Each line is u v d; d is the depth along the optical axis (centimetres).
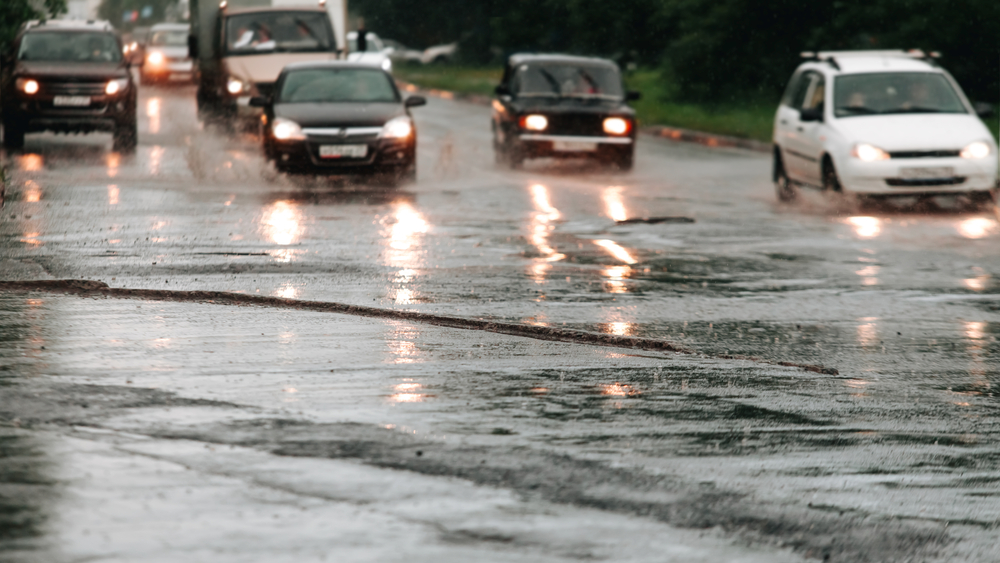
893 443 1484
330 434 1442
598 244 3259
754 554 1098
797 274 2827
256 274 2684
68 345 1917
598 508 1207
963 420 1608
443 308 2348
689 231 3541
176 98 10125
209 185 4519
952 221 3809
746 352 2033
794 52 8644
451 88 11412
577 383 1748
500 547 1091
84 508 1160
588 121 5353
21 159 5303
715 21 8719
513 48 13525
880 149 4016
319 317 2205
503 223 3638
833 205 4188
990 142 4059
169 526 1118
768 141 6762
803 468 1370
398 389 1680
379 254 3008
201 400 1590
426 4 19000
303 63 5091
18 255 2881
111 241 3131
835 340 2139
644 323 2261
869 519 1205
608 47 11850
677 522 1174
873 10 7781
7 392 1609
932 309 2436
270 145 4666
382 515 1164
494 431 1482
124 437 1409
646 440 1464
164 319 2147
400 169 4697
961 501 1269
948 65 7538
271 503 1188
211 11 7000
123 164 5172
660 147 6881
